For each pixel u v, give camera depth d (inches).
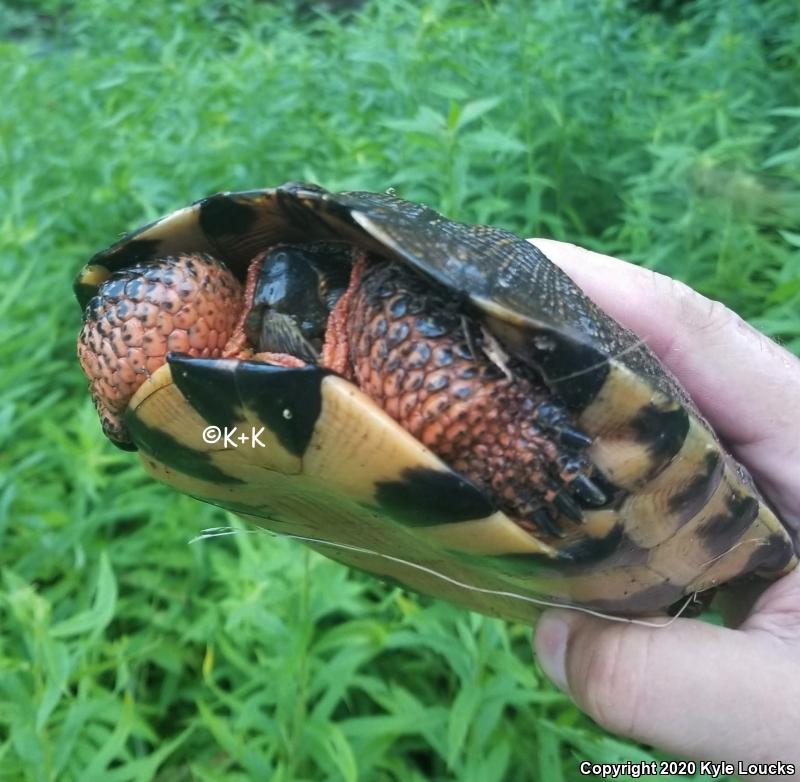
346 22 31.3
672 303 8.1
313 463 5.3
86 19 27.6
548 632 7.4
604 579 6.3
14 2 35.8
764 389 8.0
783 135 13.9
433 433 5.4
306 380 4.9
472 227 6.4
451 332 5.4
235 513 7.3
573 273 8.4
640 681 6.5
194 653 9.9
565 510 5.5
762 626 7.2
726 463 6.4
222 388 5.0
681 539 6.2
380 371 5.5
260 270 6.4
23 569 9.9
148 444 5.9
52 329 12.9
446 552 6.0
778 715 6.3
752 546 7.0
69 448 10.1
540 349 5.3
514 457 5.4
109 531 11.0
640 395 5.3
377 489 5.3
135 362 6.1
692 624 6.9
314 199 5.5
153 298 6.1
